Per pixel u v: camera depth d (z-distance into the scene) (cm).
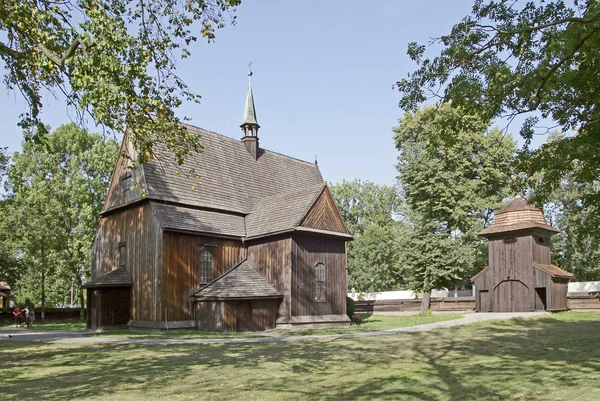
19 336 2527
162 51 1491
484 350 1664
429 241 3903
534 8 1158
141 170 3011
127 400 1005
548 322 2670
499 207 4612
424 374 1245
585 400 920
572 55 1080
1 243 4303
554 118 1254
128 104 1388
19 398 1034
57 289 6844
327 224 3191
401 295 5366
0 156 3991
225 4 1456
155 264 2847
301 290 3009
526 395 979
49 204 4566
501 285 3550
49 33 1372
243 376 1267
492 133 4609
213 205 3216
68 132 4884
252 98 4022
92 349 1911
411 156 4191
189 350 1847
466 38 1202
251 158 3875
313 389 1090
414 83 1284
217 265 3088
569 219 5062
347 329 2789
